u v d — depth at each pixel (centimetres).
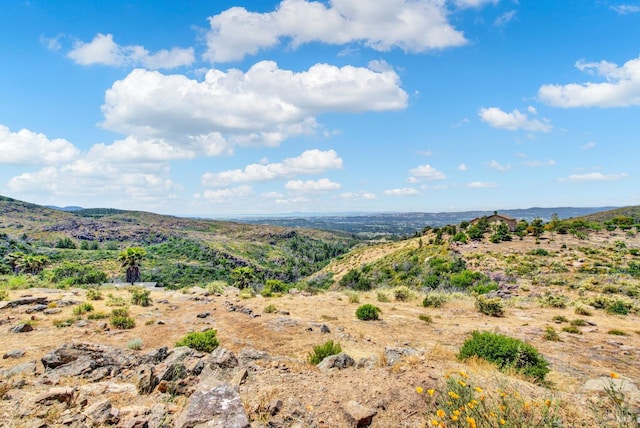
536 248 5738
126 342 1302
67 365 810
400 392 582
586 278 3291
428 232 11538
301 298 2656
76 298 2367
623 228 7506
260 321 1725
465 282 4147
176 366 717
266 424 502
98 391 633
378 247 11450
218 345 1181
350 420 514
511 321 1750
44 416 507
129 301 2317
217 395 493
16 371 809
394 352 869
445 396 530
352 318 1825
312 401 576
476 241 7231
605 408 568
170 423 506
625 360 1048
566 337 1362
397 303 2436
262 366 812
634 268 3703
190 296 2603
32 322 1551
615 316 1912
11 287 3172
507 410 461
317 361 931
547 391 640
